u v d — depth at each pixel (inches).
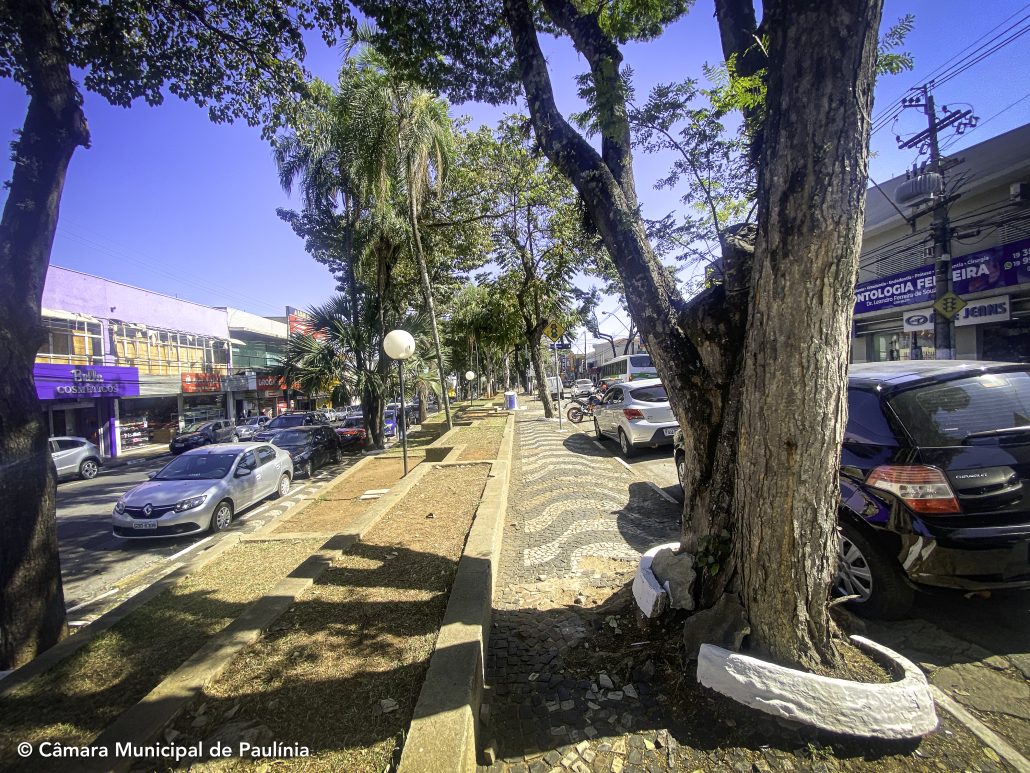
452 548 182.9
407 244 709.3
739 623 99.7
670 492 278.4
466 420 898.7
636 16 149.5
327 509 278.1
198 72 224.7
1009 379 135.1
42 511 144.7
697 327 111.0
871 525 123.3
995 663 107.2
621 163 132.0
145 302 989.8
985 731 88.2
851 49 76.3
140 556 282.4
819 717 86.7
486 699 106.7
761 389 89.9
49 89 142.3
